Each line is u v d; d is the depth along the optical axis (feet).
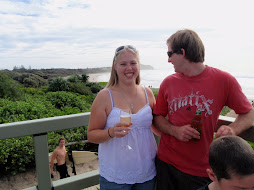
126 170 4.43
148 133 4.75
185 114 4.13
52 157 15.60
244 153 2.69
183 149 4.22
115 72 4.74
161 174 4.71
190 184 4.23
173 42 4.03
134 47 4.59
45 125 4.86
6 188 15.21
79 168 17.97
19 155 16.98
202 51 3.93
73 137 20.48
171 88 4.37
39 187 5.08
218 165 2.84
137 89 4.91
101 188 4.75
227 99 4.01
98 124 4.50
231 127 3.82
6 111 24.35
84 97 53.62
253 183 2.64
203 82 3.97
